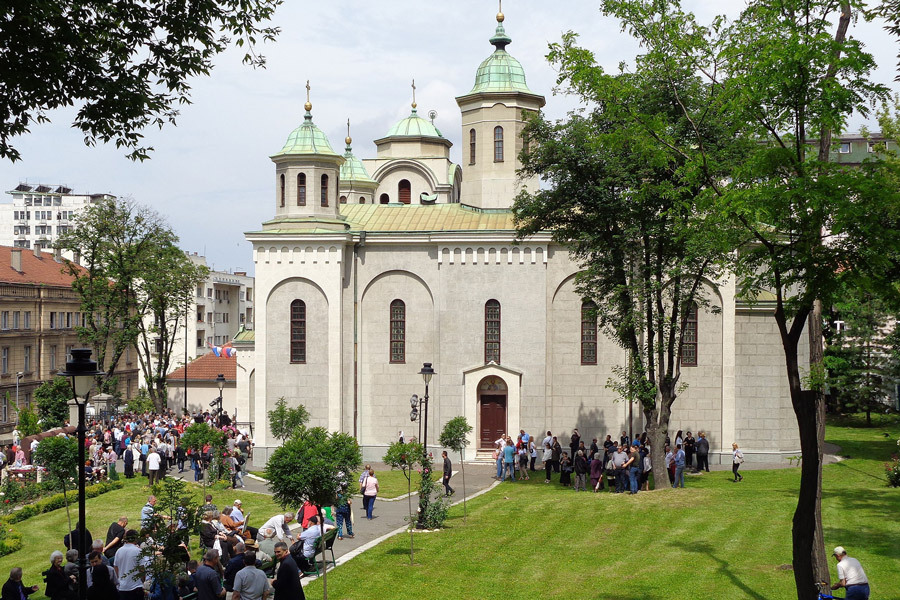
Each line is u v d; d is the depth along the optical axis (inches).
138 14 802.8
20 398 2989.7
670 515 1284.4
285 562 756.6
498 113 2188.7
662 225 1401.3
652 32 1064.2
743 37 855.1
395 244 2038.6
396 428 2048.5
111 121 798.5
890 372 2504.9
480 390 2015.3
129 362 3843.5
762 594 898.1
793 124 726.5
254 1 834.8
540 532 1208.2
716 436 1921.8
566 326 1994.3
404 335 2047.2
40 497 1595.7
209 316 4953.3
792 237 721.0
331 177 2068.2
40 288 3152.1
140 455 1824.6
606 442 1681.8
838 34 842.8
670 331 1549.0
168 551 770.2
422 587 943.0
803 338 1927.9
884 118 1628.9
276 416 1884.8
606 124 1464.1
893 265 745.6
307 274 2005.4
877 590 900.0
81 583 714.2
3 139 768.3
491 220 2089.1
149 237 2819.9
